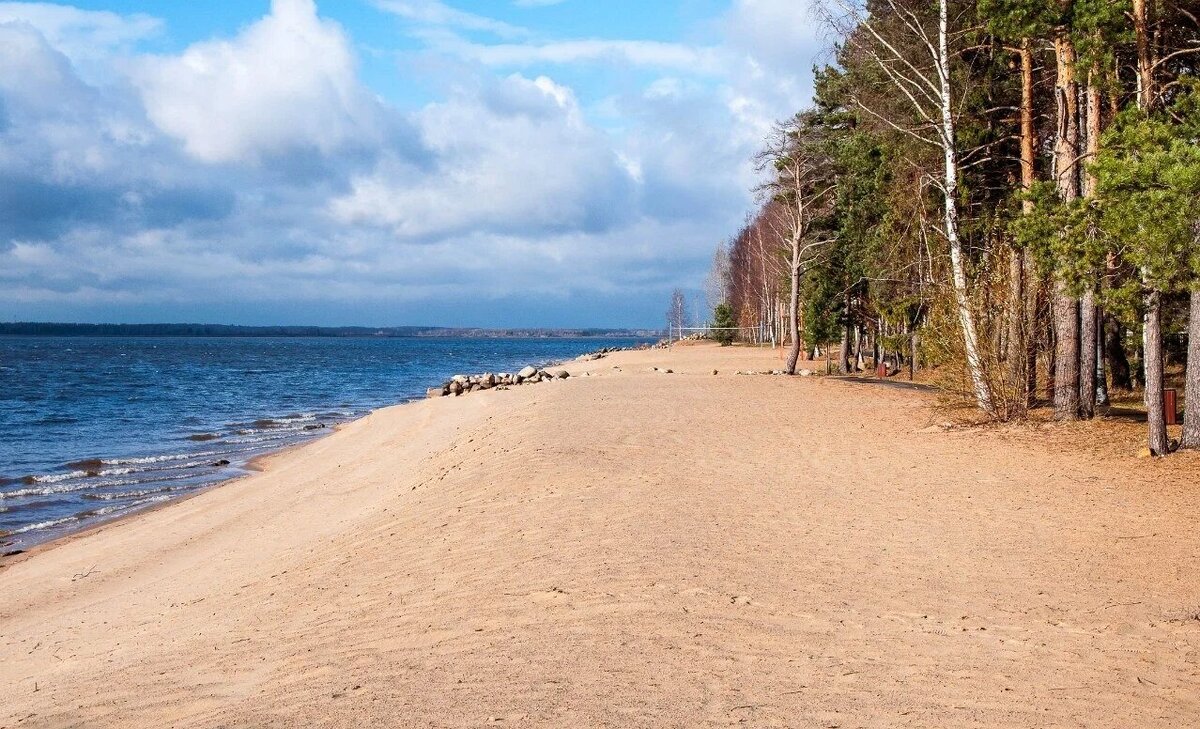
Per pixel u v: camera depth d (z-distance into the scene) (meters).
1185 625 7.48
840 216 42.78
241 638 8.46
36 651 9.83
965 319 21.14
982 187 28.03
